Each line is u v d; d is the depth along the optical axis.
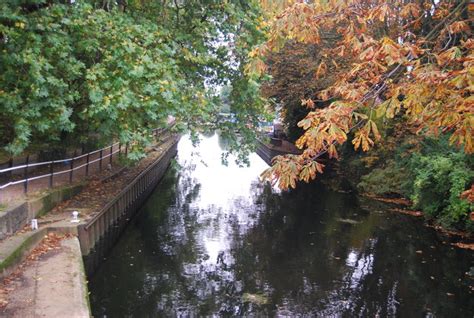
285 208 18.25
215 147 49.97
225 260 11.73
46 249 8.64
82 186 13.96
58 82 8.09
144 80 9.16
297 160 3.88
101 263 11.48
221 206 18.91
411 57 3.81
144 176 19.34
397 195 19.67
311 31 3.95
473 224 13.15
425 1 5.05
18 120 8.45
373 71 3.88
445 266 11.04
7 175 12.30
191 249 12.75
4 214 8.22
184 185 24.67
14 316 5.71
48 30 8.39
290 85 24.05
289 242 13.27
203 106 11.23
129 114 9.84
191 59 11.74
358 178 23.86
